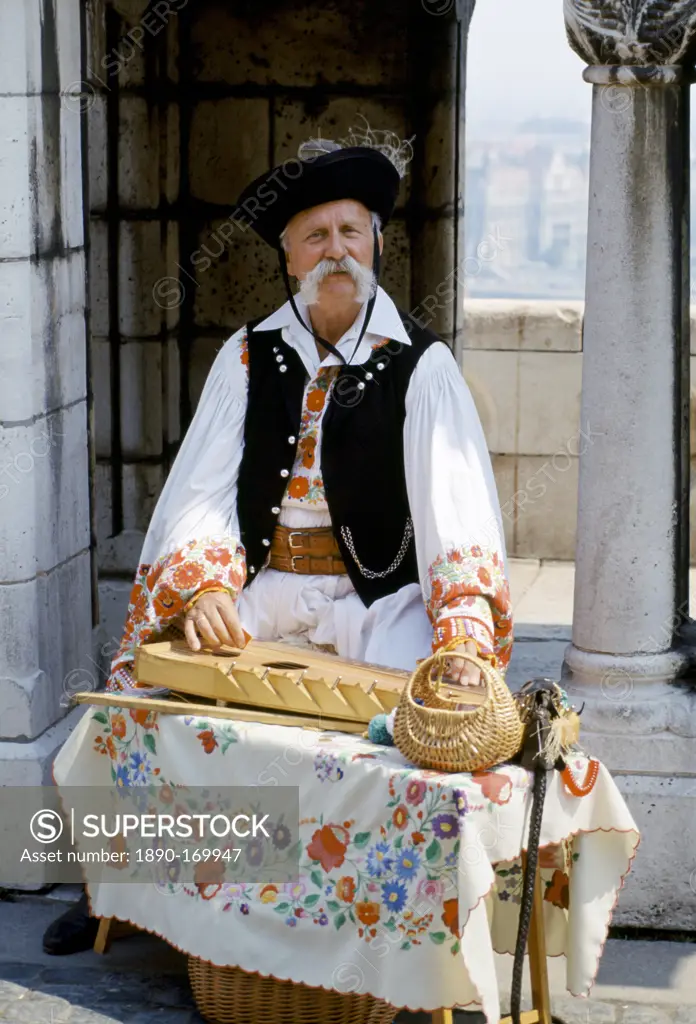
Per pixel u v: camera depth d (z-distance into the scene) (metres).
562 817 3.04
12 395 3.79
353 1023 3.30
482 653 3.24
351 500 3.56
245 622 3.61
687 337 3.74
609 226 3.60
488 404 6.93
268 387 3.65
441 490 3.42
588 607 3.78
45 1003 3.43
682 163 3.65
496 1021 2.89
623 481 3.69
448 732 2.93
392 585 3.59
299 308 3.67
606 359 3.66
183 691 3.35
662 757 3.73
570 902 3.16
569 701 3.78
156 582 3.54
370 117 5.61
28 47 3.72
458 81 5.63
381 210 3.61
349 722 3.20
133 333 5.63
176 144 5.63
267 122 5.63
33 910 3.89
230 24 5.55
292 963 3.15
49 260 3.92
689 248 3.71
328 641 3.57
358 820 3.04
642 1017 3.40
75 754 3.53
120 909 3.52
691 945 3.73
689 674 3.84
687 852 3.73
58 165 3.96
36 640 3.94
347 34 5.54
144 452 5.71
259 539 3.63
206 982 3.34
